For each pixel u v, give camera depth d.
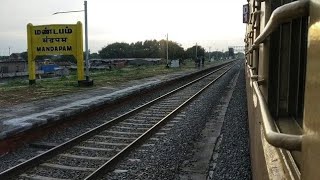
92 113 14.59
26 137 10.22
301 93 2.78
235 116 13.94
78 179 7.25
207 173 7.65
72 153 9.00
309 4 1.17
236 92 22.86
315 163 1.02
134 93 20.12
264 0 3.16
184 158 8.77
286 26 2.92
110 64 83.50
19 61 80.06
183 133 11.16
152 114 14.74
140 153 9.02
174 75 39.09
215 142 10.22
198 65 62.81
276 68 3.02
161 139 10.46
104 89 21.97
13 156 9.04
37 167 7.90
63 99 16.88
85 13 24.16
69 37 23.70
